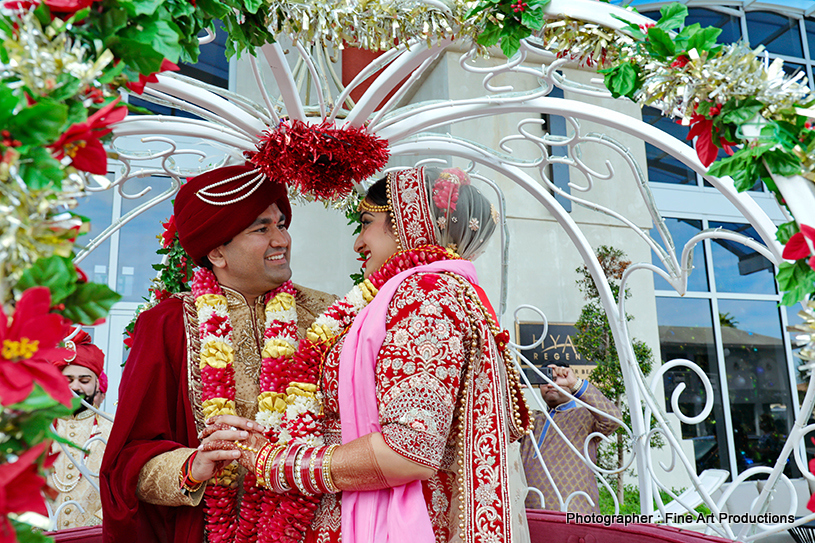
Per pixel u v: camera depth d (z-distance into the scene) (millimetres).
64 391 643
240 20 1161
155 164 4473
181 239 1557
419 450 1025
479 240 1362
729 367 7285
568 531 2080
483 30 1276
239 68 3062
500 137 5957
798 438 1581
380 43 1297
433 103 1881
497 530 1117
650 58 1090
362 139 1513
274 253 1570
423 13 1278
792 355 7438
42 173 670
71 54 737
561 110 1816
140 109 786
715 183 1626
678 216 7328
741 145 1027
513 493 1195
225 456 1221
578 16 1172
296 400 1218
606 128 6637
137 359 1442
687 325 7254
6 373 605
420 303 1141
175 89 1656
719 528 1998
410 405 1046
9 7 732
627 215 6664
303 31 1252
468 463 1157
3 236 644
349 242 6031
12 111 669
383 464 1032
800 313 913
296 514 1187
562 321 6277
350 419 1145
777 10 7996
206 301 1500
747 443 7066
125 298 5453
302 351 1260
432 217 1297
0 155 667
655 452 6180
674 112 1090
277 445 1164
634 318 6492
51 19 759
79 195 715
